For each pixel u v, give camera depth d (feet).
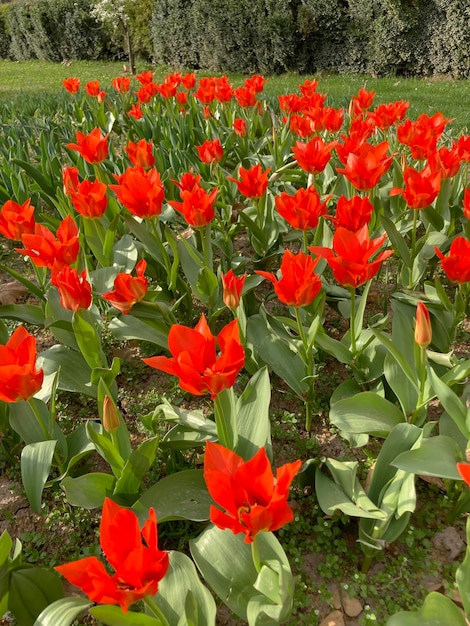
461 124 8.11
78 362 2.80
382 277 3.84
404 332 2.52
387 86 13.05
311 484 2.37
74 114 7.23
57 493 2.45
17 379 1.80
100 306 3.56
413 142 3.57
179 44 18.89
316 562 2.14
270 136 6.02
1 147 5.26
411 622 1.57
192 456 2.56
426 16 14.37
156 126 6.19
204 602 1.71
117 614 1.48
